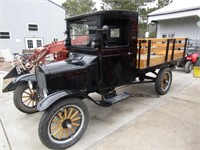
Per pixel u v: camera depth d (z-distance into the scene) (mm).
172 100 3891
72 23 3115
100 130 2730
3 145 2414
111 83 3037
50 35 17031
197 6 7430
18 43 15391
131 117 3127
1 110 3510
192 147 2268
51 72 2348
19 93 3164
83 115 2463
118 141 2436
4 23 14422
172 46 4230
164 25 10250
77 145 2385
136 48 3234
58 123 2328
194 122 2896
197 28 8656
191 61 6621
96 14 2479
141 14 20234
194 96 4121
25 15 15258
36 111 3391
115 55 2875
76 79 2596
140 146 2312
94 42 2574
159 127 2760
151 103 3746
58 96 2182
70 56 3238
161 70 4066
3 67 8617
